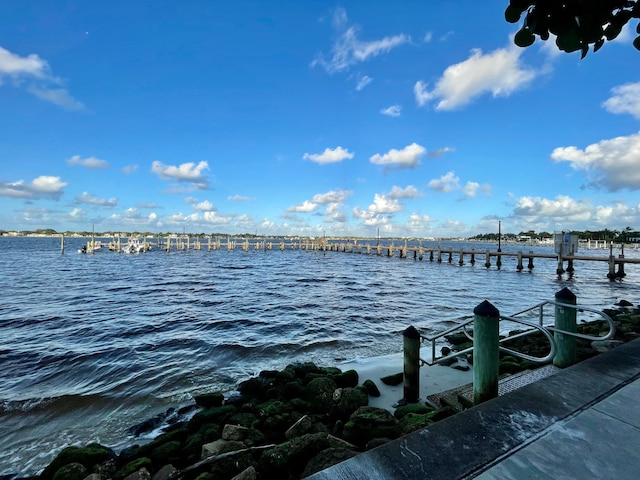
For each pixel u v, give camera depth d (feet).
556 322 15.70
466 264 150.10
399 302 57.41
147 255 199.11
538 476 6.25
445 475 6.21
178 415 20.02
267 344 33.58
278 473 13.00
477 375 12.56
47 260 155.33
